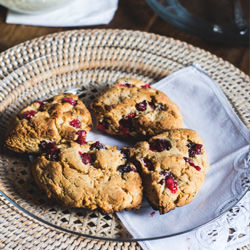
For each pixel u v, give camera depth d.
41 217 0.50
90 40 0.62
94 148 0.53
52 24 0.67
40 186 0.51
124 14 0.71
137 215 0.51
